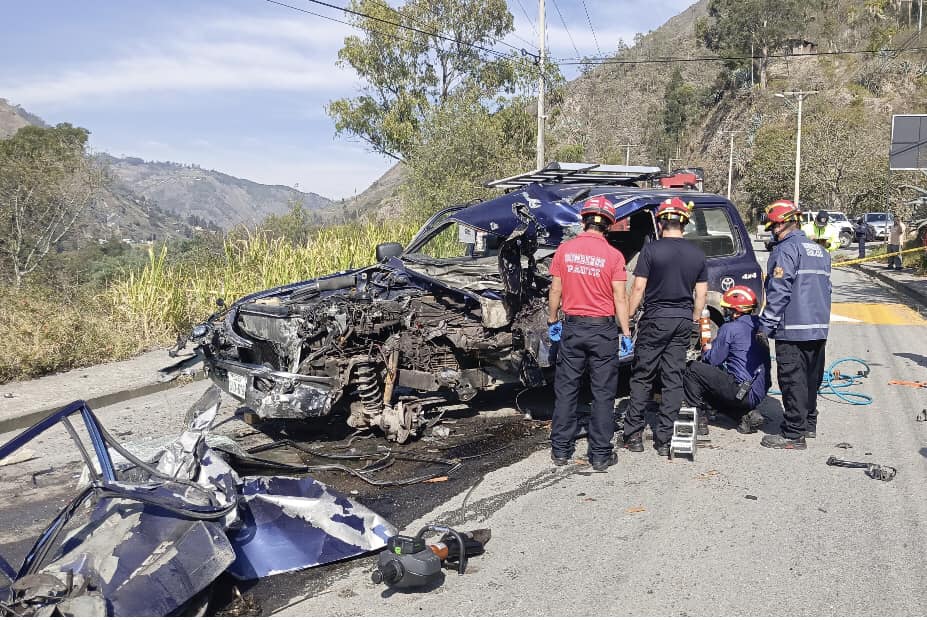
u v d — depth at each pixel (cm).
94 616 303
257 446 614
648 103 13525
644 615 342
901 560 392
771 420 676
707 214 765
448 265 763
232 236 1411
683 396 614
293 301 644
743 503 477
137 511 372
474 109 2386
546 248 764
